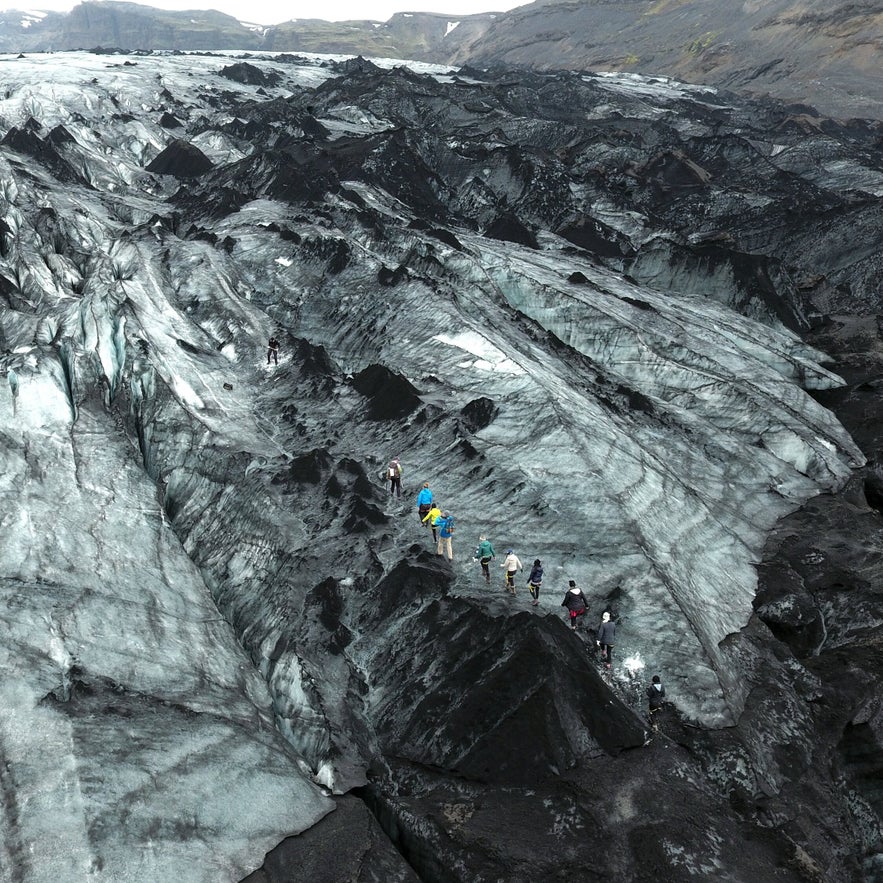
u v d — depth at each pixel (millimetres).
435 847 17969
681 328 46781
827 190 82438
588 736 20359
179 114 90750
